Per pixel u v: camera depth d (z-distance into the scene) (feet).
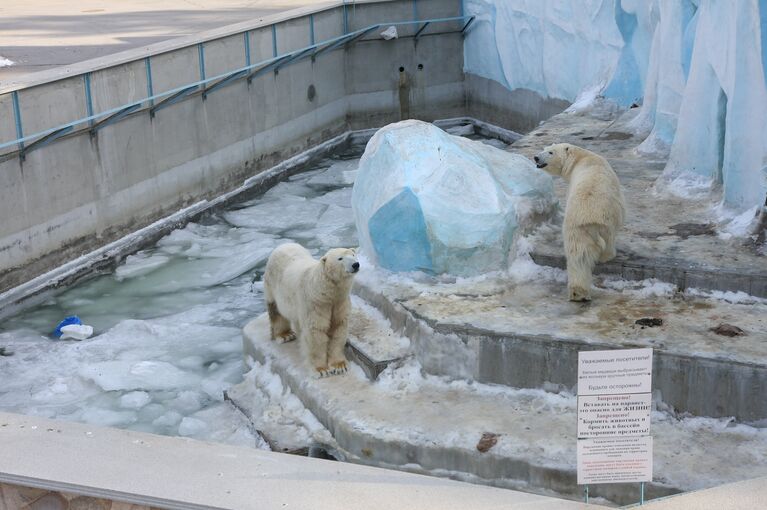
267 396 20.75
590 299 19.11
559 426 16.56
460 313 18.88
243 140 42.37
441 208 20.59
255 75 42.70
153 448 10.92
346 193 42.06
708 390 16.24
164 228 37.14
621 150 28.66
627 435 10.31
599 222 18.45
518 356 17.66
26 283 30.81
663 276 19.30
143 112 35.88
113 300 30.76
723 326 17.42
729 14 21.24
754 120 20.39
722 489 9.86
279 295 20.45
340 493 9.84
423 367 18.69
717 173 22.89
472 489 10.01
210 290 31.22
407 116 52.44
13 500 10.53
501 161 22.67
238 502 9.61
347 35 48.91
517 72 46.80
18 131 30.01
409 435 16.67
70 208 32.68
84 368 24.56
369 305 21.39
